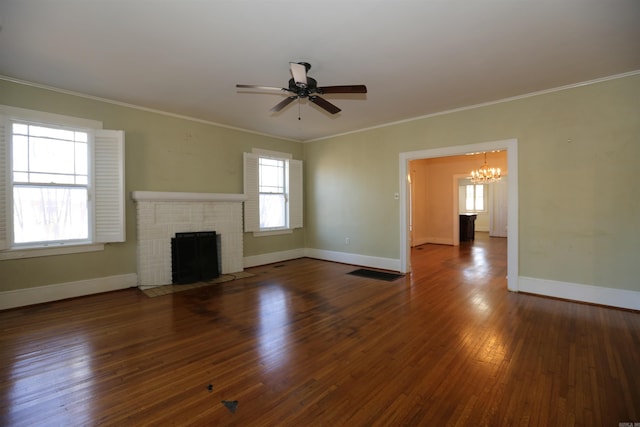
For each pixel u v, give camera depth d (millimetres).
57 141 3775
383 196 5488
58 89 3719
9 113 3398
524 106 3984
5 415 1784
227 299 3889
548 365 2293
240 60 3006
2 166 3367
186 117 4887
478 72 3295
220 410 1827
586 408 1815
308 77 3062
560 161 3768
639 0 2111
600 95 3504
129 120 4316
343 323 3121
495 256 6891
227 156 5430
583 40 2654
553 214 3830
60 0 2082
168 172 4707
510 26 2439
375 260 5652
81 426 1701
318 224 6566
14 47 2734
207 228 4941
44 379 2148
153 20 2338
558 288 3816
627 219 3398
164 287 4402
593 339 2705
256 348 2602
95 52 2836
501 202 10891
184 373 2225
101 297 3949
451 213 8789
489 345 2621
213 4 2154
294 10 2227
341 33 2535
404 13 2266
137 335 2848
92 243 3975
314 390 2020
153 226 4414
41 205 3676
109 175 4043
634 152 3344
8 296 3465
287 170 6375
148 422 1730
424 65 3121
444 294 4059
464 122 4469
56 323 3113
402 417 1762
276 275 5141
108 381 2125
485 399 1913
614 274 3480
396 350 2551
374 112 4680
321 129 5730
